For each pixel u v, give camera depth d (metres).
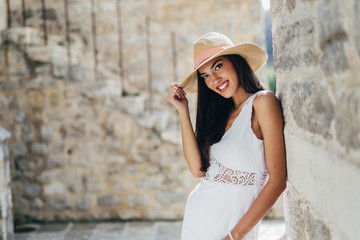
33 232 4.66
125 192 4.99
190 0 5.68
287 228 1.63
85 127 4.96
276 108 1.60
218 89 1.81
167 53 5.69
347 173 0.95
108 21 5.69
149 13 5.77
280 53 1.56
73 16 5.66
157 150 4.95
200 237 1.79
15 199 5.00
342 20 0.93
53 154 4.97
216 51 1.79
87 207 5.01
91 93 4.93
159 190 4.98
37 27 5.68
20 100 4.94
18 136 4.97
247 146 1.67
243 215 1.69
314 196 1.23
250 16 5.54
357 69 0.87
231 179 1.72
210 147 1.84
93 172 4.98
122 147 4.97
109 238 4.39
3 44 4.92
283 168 1.60
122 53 5.72
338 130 1.01
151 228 4.70
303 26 1.26
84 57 5.11
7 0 5.20
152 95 5.68
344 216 0.98
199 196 1.84
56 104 4.94
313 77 1.19
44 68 4.92
